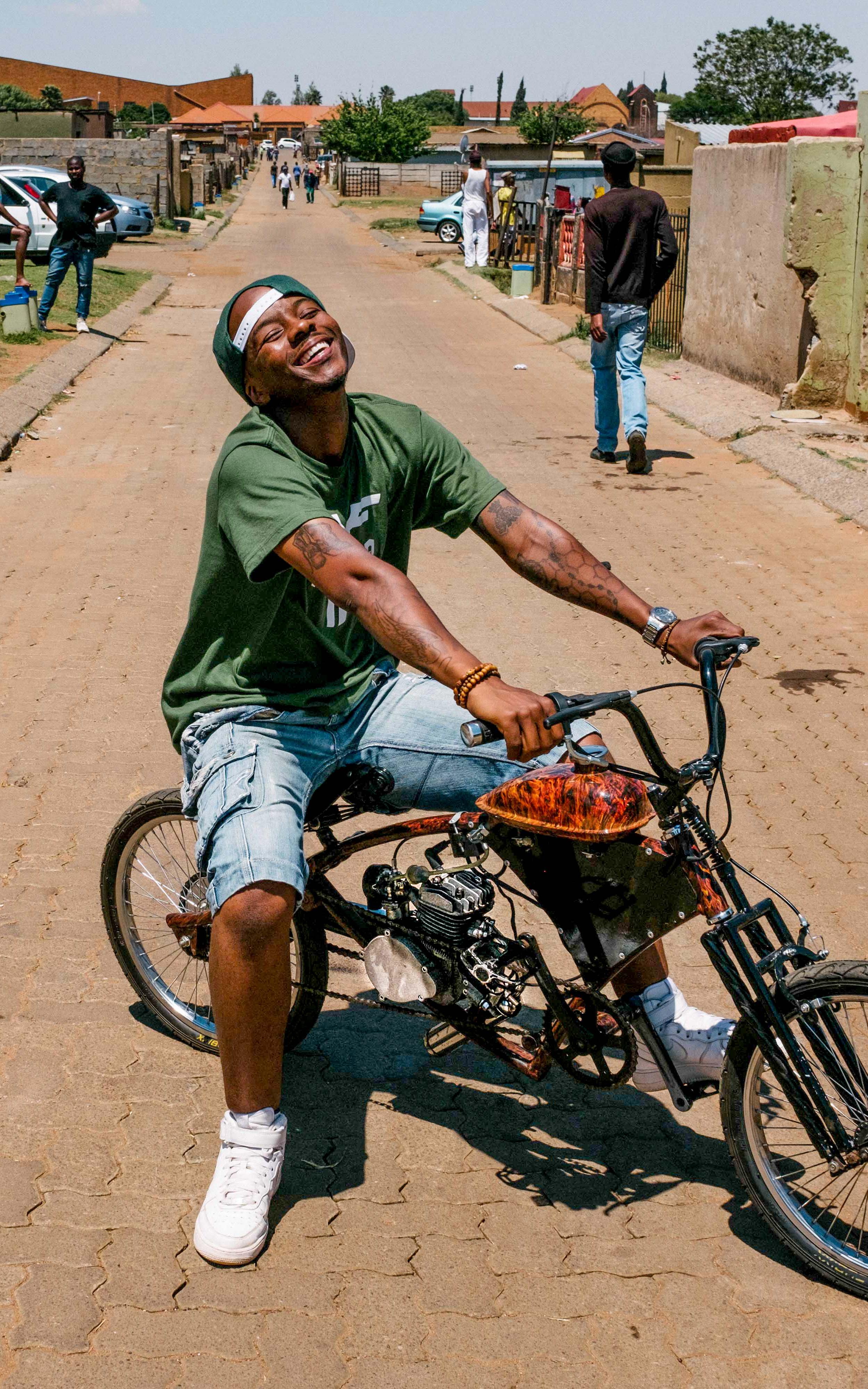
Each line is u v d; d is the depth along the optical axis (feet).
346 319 65.46
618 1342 8.12
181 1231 8.94
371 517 9.60
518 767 9.44
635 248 31.68
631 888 8.75
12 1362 7.80
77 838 14.46
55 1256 8.65
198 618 9.71
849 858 14.34
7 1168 9.48
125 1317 8.17
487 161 132.87
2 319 50.49
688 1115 10.47
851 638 21.40
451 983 9.33
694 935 13.03
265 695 9.59
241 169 275.59
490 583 24.57
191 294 73.77
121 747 16.80
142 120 426.51
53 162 118.73
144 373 47.32
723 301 45.70
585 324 58.08
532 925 13.04
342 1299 8.38
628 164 31.60
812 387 38.22
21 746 16.78
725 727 8.51
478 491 9.92
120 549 25.85
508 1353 8.00
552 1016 9.21
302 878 8.81
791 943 8.83
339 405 9.02
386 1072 10.91
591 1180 9.64
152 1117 10.12
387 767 9.70
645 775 8.61
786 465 33.06
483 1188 9.50
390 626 8.15
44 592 23.16
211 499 9.27
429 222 112.88
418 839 14.61
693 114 324.39
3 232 73.26
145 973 11.13
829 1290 8.63
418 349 56.03
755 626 21.93
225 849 8.80
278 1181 9.14
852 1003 8.55
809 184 36.11
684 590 23.79
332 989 12.13
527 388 46.91
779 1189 8.79
